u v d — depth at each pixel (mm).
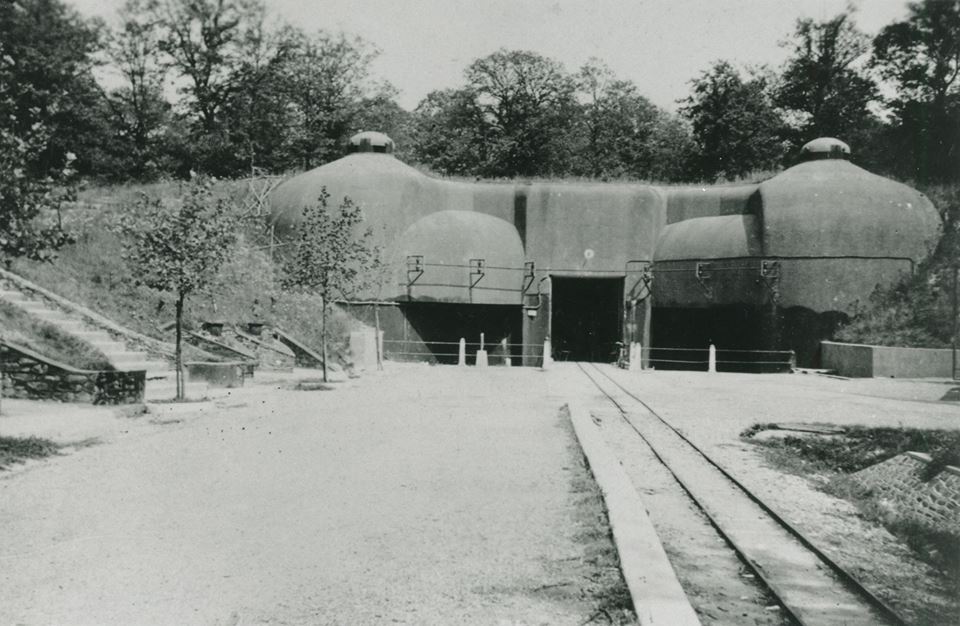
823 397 25375
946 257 35750
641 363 40312
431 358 41375
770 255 38031
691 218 42781
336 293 36781
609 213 42156
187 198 19156
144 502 10336
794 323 37469
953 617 7168
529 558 8180
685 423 19219
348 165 41188
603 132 73438
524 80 68250
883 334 34719
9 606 6910
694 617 6230
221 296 30281
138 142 57688
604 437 16766
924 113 49062
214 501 10445
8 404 16609
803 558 8891
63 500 10352
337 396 22438
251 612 6797
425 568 7891
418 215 40938
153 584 7441
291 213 39656
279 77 61156
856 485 13273
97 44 54656
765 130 64438
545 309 41844
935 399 25156
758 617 7012
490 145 68312
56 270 24547
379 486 11375
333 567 7926
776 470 14070
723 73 65250
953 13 47344
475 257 40406
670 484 12531
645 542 8203
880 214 37219
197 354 24766
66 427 14867
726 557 8812
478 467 12766
